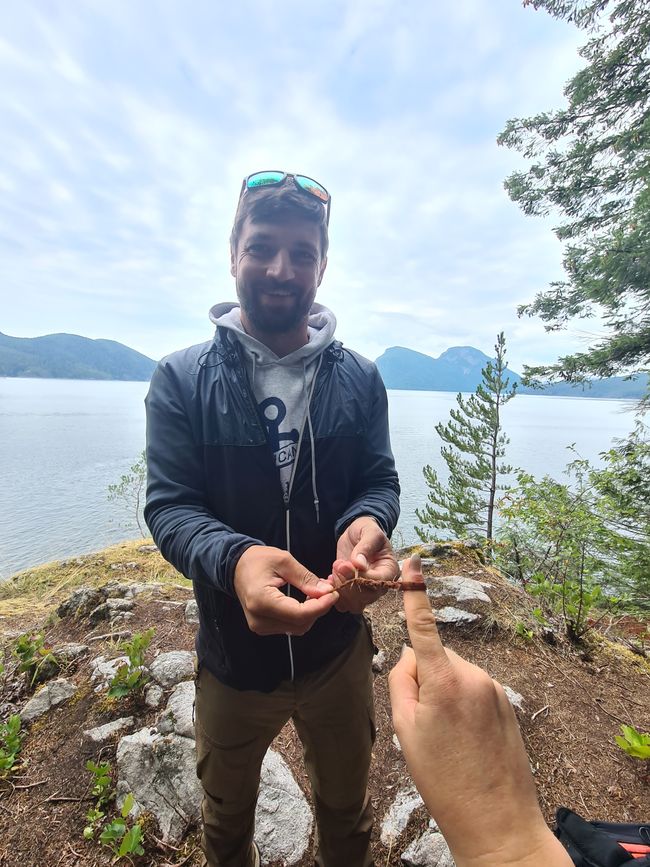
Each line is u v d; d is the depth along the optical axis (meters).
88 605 3.25
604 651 2.91
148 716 2.14
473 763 0.56
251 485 1.16
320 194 1.22
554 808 1.81
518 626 2.87
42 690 2.36
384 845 1.70
